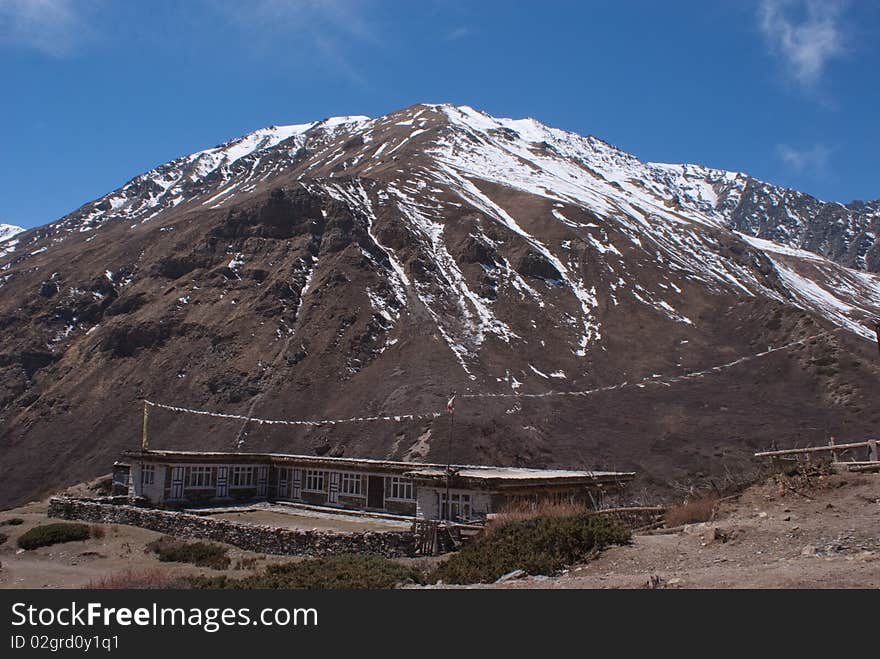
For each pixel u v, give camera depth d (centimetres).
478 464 5228
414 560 2245
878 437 5784
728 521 1616
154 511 3294
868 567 1056
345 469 3922
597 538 1468
